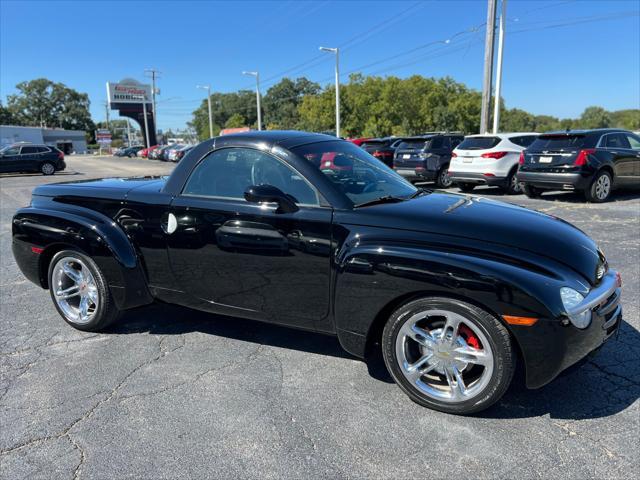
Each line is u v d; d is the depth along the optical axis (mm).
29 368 3191
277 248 2924
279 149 3041
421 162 12773
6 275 5418
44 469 2232
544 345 2328
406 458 2258
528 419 2535
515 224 2715
